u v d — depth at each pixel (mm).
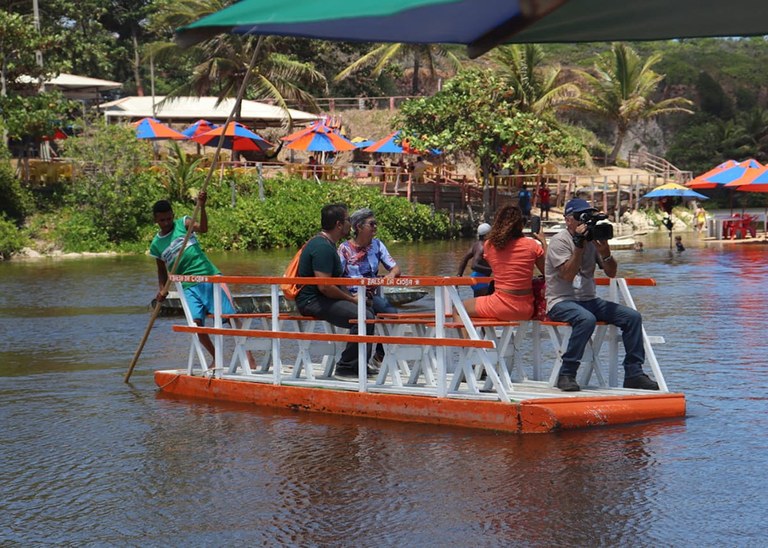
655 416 10688
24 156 59062
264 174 59094
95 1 85000
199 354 12750
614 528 7262
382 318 12289
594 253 11211
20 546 7227
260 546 7090
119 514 7910
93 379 14047
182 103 65688
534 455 9250
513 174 70125
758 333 17516
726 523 7324
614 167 85062
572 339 10930
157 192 50094
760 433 9984
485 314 11141
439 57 98500
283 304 21281
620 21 3768
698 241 53781
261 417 11281
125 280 31641
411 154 65250
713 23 3795
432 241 55062
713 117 111500
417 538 7156
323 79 65875
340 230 12039
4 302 25328
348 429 10539
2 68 48938
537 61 73188
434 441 9891
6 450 10000
